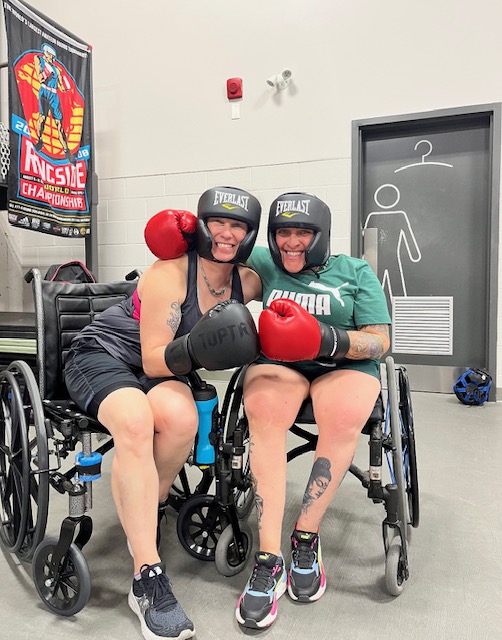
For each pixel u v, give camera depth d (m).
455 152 3.46
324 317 1.47
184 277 1.43
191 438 1.32
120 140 4.05
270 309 1.33
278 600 1.30
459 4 3.28
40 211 3.36
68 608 1.23
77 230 3.69
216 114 3.83
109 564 1.48
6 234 4.31
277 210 1.40
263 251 1.59
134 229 4.08
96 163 4.11
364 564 1.48
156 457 1.33
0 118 4.27
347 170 3.57
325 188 3.62
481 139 3.40
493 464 2.21
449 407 3.15
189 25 3.84
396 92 3.44
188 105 3.88
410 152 3.55
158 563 1.19
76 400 1.40
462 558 1.50
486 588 1.35
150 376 1.40
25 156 3.22
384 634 1.17
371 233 3.66
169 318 1.38
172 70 3.90
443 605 1.28
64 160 3.53
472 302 3.50
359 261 1.53
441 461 2.24
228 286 1.50
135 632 1.19
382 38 3.44
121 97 4.02
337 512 1.80
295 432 1.55
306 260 1.42
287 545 1.58
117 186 4.08
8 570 1.45
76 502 1.22
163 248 1.40
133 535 1.19
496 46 3.24
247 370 1.48
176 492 1.87
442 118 3.38
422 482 2.03
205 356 1.24
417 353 3.64
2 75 4.25
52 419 1.43
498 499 1.88
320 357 1.36
